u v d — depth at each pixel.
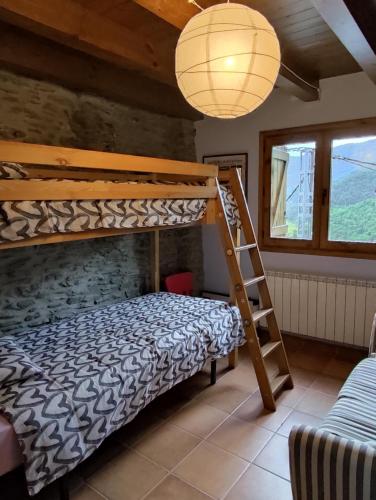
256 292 3.94
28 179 1.63
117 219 2.01
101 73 2.93
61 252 2.98
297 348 3.47
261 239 3.91
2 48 2.30
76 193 1.78
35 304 2.82
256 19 1.21
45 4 1.81
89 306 3.23
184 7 1.83
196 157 4.29
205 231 4.35
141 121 3.63
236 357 3.12
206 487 1.80
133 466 1.96
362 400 1.77
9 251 2.63
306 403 2.54
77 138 3.04
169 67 2.62
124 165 1.95
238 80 1.25
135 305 3.11
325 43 2.55
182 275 4.03
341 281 3.32
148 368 2.09
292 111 3.53
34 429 1.53
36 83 2.72
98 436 1.77
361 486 1.15
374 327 2.35
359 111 3.17
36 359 2.05
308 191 3.59
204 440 2.17
